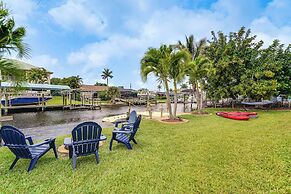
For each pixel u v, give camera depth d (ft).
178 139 21.16
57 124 39.24
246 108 62.59
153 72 36.35
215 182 11.21
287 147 17.13
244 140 20.08
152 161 14.49
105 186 10.86
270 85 48.80
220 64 53.72
